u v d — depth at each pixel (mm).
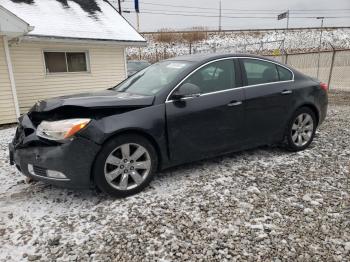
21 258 2600
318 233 2793
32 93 10609
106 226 2994
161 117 3623
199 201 3395
